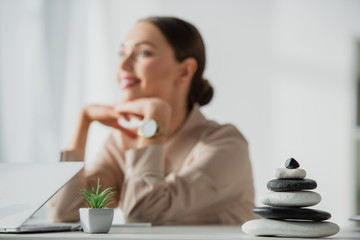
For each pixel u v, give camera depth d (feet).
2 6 10.74
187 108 6.10
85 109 6.19
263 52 10.78
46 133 10.80
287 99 10.60
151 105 5.40
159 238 2.57
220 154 5.31
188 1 11.09
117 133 6.23
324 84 10.49
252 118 10.72
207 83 6.30
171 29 6.01
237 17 10.94
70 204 5.06
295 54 10.64
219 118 10.85
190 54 6.06
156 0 11.14
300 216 2.80
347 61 10.45
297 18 10.68
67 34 11.10
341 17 10.53
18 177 3.15
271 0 10.80
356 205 10.17
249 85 10.79
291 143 10.50
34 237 2.64
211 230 3.45
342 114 10.37
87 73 11.12
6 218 2.93
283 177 2.95
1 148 10.63
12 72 10.73
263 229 2.81
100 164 6.04
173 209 4.82
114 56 11.13
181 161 5.74
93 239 2.50
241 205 5.45
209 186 5.08
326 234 2.79
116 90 11.05
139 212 4.80
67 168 3.12
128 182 4.97
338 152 10.32
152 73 5.96
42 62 10.88
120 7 11.21
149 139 5.19
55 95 10.93
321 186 10.32
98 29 11.20
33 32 10.87
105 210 3.00
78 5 11.18
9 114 10.68
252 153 10.64
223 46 10.96
